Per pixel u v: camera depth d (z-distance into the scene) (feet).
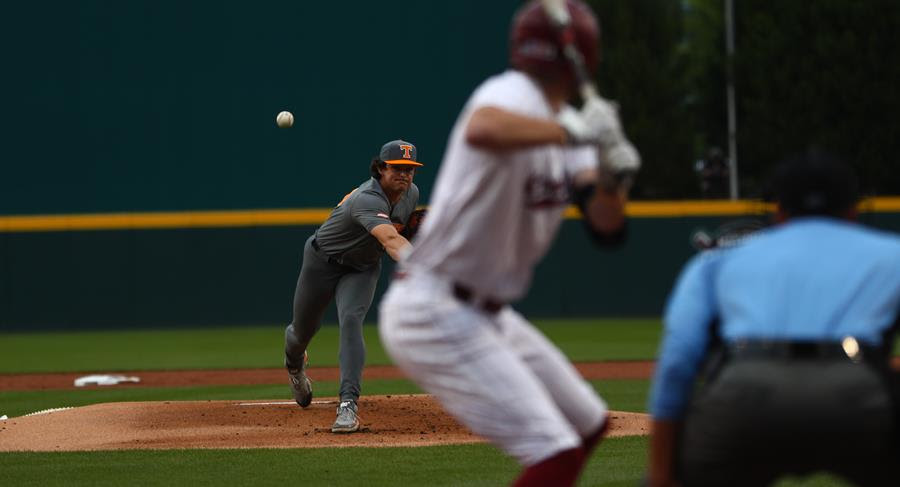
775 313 34.96
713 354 37.47
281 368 159.63
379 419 95.40
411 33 251.60
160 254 231.30
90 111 253.44
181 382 143.64
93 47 253.44
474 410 39.37
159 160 253.24
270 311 231.50
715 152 245.04
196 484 66.80
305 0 252.01
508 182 37.81
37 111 253.85
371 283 91.66
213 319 231.30
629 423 91.81
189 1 252.21
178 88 253.24
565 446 38.88
